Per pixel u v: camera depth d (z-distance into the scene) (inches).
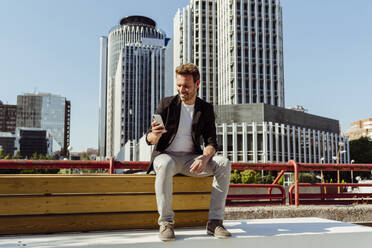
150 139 106.3
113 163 156.3
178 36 3506.4
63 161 149.9
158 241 90.5
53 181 103.0
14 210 99.0
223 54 2994.6
